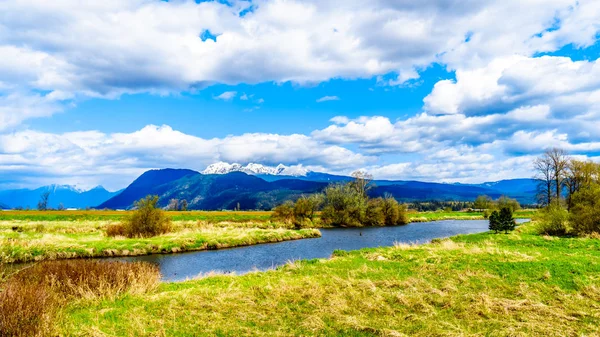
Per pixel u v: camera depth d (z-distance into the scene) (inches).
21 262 1043.3
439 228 2491.4
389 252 914.1
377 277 625.3
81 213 2851.9
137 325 394.6
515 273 613.3
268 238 1662.2
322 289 535.2
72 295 513.3
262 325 402.9
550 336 363.6
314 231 1921.8
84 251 1165.7
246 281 640.4
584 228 1263.5
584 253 833.5
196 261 1130.0
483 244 1055.0
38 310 380.8
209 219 2500.0
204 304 471.5
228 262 1115.9
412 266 719.1
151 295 536.4
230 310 453.4
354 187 3289.9
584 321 404.5
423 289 536.4
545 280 568.1
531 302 463.2
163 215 1632.6
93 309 463.8
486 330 380.5
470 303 468.1
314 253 1304.1
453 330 380.8
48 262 634.8
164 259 1163.9
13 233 1421.0
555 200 2367.1
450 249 909.2
